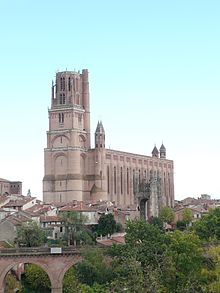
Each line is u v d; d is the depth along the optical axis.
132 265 120.94
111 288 128.12
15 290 184.75
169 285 121.31
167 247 137.50
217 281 118.88
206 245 159.00
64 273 175.00
